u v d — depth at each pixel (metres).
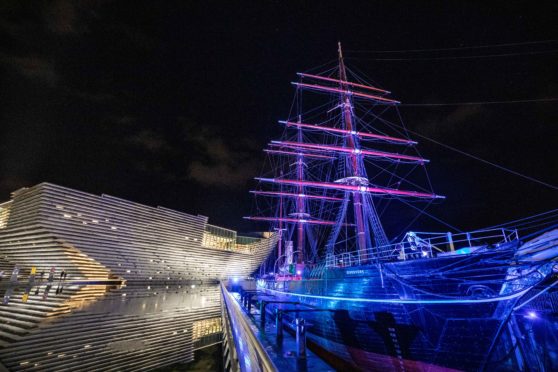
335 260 18.00
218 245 73.88
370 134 29.67
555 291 7.85
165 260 61.50
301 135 41.00
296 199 44.03
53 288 49.19
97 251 50.91
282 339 13.31
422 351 10.60
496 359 8.73
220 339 53.78
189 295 59.28
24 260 59.25
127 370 37.75
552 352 7.66
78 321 38.25
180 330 47.69
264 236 83.56
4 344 30.89
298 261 39.75
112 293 51.44
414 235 12.93
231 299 7.68
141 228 56.75
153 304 50.44
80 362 34.00
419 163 30.31
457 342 9.62
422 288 10.78
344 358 14.80
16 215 51.66
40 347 32.38
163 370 40.78
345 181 28.42
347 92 31.50
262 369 2.51
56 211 45.94
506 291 8.84
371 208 25.89
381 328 12.30
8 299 48.62
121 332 40.34
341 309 15.01
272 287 33.38
